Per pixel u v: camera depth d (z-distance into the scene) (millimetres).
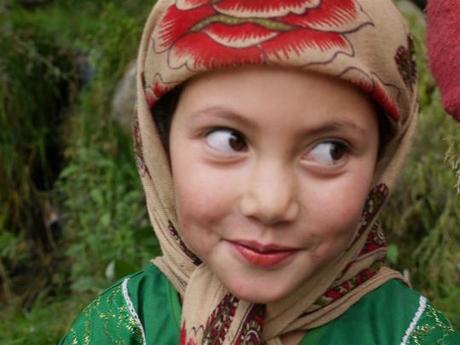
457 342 1221
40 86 4004
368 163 1108
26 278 3740
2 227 3787
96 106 3725
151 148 1256
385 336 1229
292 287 1109
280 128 1027
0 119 3836
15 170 3850
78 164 3674
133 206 3363
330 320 1247
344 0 1066
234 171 1071
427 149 2754
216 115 1053
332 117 1038
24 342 2863
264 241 1066
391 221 2809
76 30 4191
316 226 1074
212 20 1061
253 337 1220
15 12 4324
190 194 1099
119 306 1389
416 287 2746
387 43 1116
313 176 1067
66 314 3074
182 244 1316
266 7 1043
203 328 1243
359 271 1266
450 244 2727
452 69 1045
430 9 1089
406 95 1189
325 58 1011
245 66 1019
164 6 1208
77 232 3574
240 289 1108
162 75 1135
